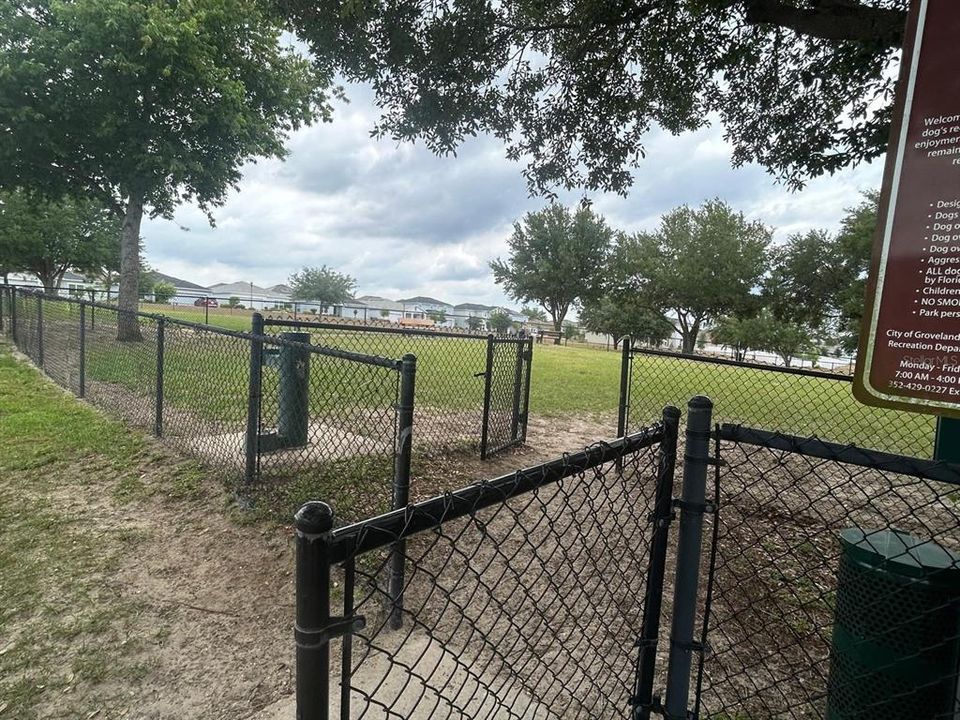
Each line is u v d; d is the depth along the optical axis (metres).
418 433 5.80
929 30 1.28
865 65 4.57
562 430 6.92
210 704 1.92
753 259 39.25
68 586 2.62
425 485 4.19
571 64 5.66
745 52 5.14
